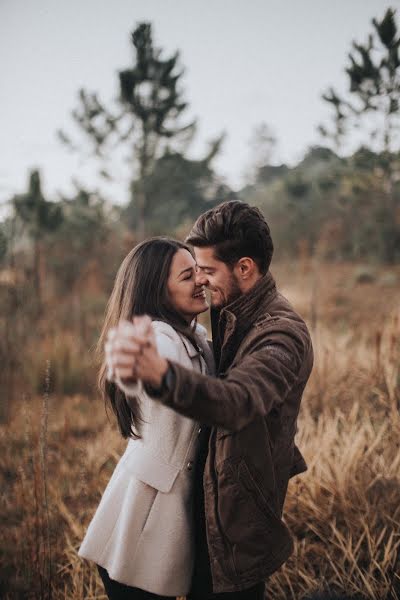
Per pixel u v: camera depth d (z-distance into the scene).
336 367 3.94
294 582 2.16
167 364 0.99
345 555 2.13
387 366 3.62
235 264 1.39
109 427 3.90
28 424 2.63
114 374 1.00
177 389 0.98
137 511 1.47
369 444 2.84
